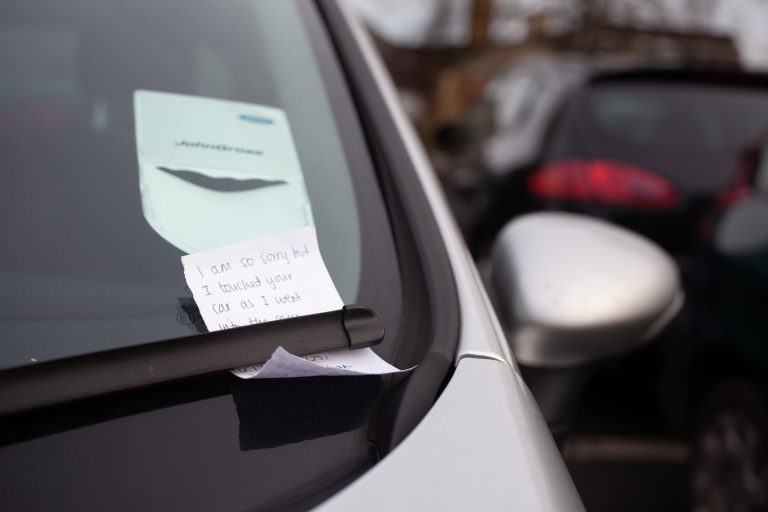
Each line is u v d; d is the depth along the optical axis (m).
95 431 0.63
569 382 1.09
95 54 1.07
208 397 0.67
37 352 0.70
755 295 2.39
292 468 0.63
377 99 1.08
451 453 0.64
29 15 1.17
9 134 0.93
